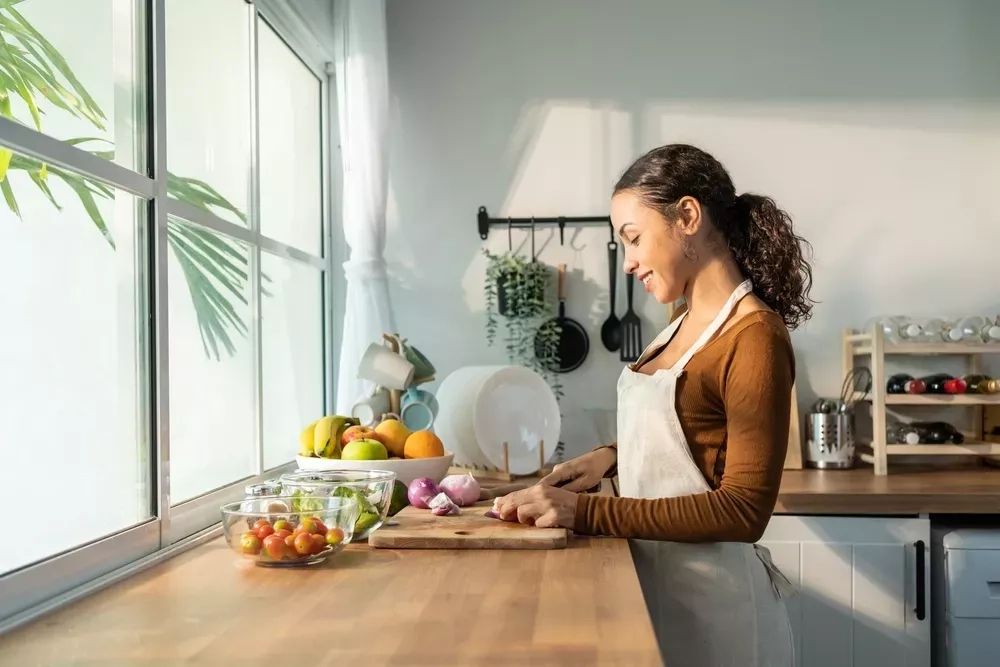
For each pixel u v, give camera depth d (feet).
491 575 3.84
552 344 9.06
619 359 9.19
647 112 9.30
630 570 3.91
